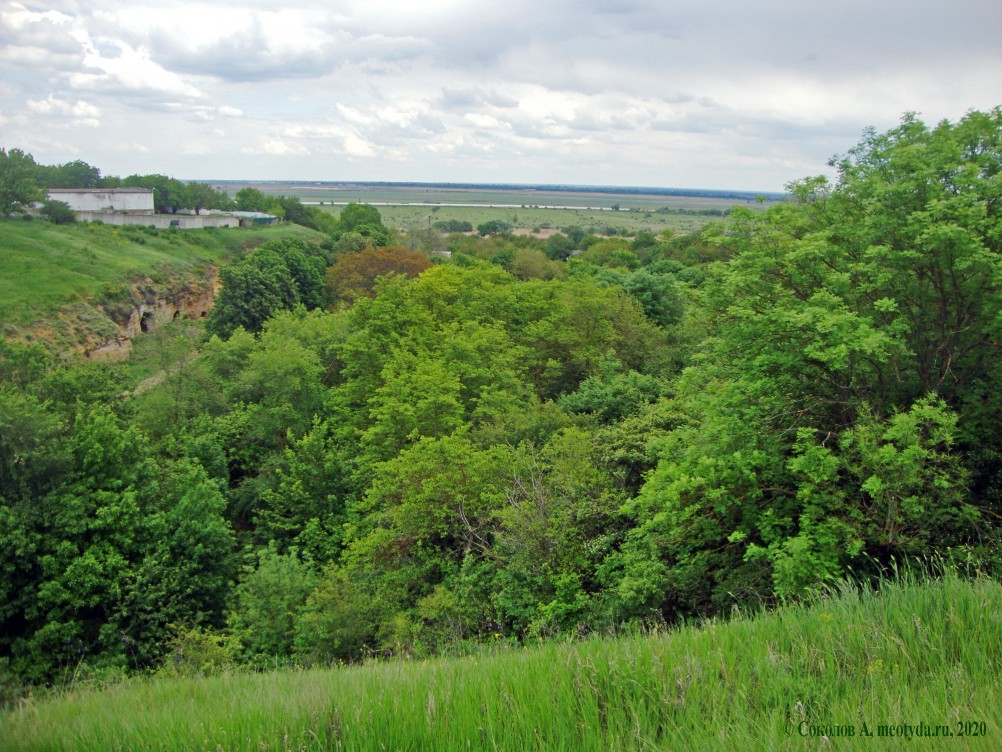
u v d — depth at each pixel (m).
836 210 15.00
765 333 12.61
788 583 9.79
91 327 63.03
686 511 12.13
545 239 170.88
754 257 13.63
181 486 25.17
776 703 4.42
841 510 11.20
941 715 3.81
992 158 13.08
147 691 7.73
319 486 28.77
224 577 23.39
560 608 13.56
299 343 42.53
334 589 17.44
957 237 10.89
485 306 41.91
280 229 129.25
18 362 28.97
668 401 20.41
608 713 4.50
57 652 19.39
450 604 15.34
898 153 13.16
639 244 108.75
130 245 86.69
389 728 4.55
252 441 36.12
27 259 68.50
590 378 32.38
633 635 7.05
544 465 18.89
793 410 12.41
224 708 5.70
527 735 4.28
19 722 6.16
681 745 3.96
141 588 20.67
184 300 85.25
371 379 35.69
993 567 9.55
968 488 11.42
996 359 12.31
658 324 48.22
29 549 19.94
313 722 4.93
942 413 10.61
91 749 5.02
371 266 77.75
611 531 15.13
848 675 4.75
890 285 13.14
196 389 39.16
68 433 24.22
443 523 18.98
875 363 12.38
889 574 10.42
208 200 142.50
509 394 31.17
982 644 4.68
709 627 6.04
